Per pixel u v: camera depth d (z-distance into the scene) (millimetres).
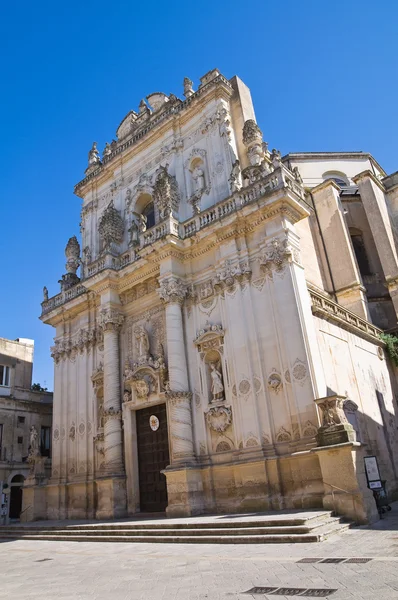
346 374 19172
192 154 23312
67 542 15781
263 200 18297
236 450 17109
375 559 7844
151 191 24797
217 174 21797
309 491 14781
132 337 22609
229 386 18000
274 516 12672
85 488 22250
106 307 22859
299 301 16891
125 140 28078
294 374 16219
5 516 26344
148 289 22453
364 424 19156
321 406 13766
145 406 20766
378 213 28266
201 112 23734
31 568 11023
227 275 18922
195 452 18172
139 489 20250
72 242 28188
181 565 9305
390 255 27281
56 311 26391
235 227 19188
